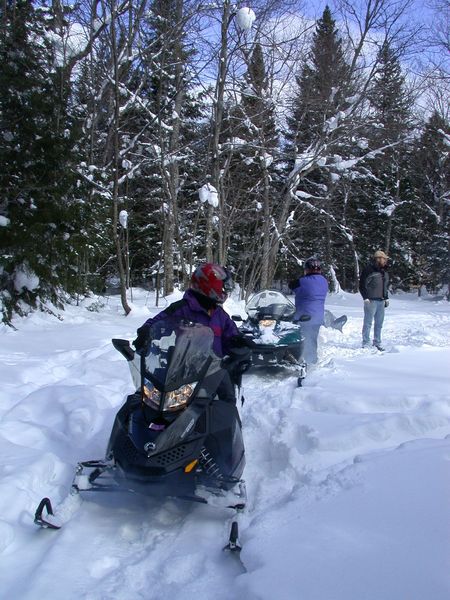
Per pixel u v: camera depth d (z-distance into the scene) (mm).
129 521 3812
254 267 22016
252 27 16422
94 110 17547
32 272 12484
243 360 4680
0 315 11234
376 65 19719
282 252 30547
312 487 3902
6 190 11922
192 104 22828
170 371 3883
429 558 2828
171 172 20359
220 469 3832
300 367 7168
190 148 20688
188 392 3854
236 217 21562
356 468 4039
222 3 16266
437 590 2576
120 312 15812
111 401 6352
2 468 4215
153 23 17625
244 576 2906
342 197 33812
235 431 4047
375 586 2664
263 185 22344
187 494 3740
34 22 13203
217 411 4020
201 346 4102
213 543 3484
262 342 7785
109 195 16234
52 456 4527
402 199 37438
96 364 7953
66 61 15414
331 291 34812
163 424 3715
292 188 20797
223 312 4812
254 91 18547
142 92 20688
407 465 3961
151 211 26406
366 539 3092
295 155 19922
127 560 3340
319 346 10461
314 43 19547
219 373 4195
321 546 3076
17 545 3449
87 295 17047
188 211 23531
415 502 3424
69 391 6199
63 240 12984
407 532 3104
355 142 21312
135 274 31688
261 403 6305
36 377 7316
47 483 4293
